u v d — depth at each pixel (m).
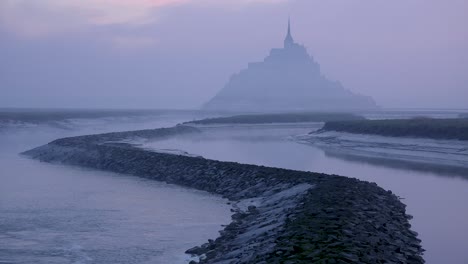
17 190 33.84
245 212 26.75
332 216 19.73
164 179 39.72
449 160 52.22
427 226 23.67
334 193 24.77
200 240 21.62
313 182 30.03
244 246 18.64
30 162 51.28
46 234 22.45
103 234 22.53
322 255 14.82
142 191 34.44
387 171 43.69
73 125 115.00
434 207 28.09
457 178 39.72
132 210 27.70
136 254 19.59
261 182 33.19
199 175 37.97
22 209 27.58
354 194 25.06
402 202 29.50
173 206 29.02
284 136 90.81
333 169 44.59
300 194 26.83
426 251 19.48
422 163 49.78
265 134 96.94
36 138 87.00
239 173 36.06
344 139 75.19
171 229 23.50
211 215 26.55
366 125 77.38
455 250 19.66
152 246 20.70
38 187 35.31
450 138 61.41
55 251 19.91
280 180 32.38
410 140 65.25
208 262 17.83
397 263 15.84
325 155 57.25
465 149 56.66
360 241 16.80
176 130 94.38
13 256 19.22
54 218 25.48
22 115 113.56
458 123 68.44
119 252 19.84
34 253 19.64
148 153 46.56
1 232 22.70
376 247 16.59
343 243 16.05
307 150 63.47
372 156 56.41
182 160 42.09
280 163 48.78
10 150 63.91
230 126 128.88
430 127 65.50
